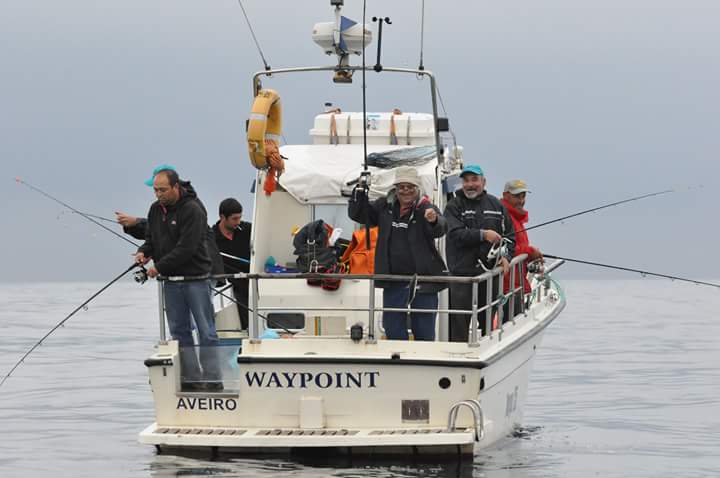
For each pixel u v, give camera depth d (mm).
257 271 25938
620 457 26000
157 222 23625
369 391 22109
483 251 25109
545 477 22688
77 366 47562
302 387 22219
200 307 23469
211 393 22625
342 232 26672
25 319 81875
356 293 24953
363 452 22281
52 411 34250
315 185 26391
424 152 26531
